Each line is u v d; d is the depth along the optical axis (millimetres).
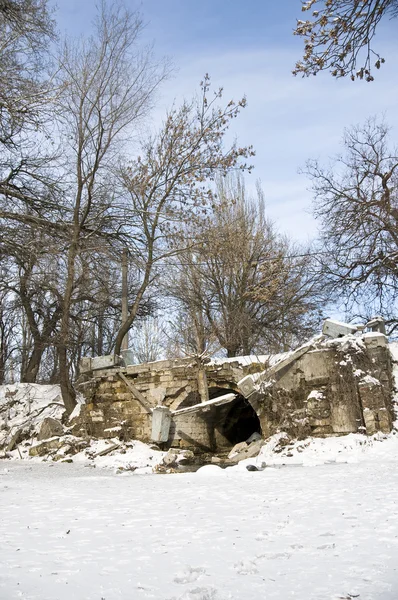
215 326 35094
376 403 19109
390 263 32031
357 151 33469
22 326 42031
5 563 6168
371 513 8258
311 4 7742
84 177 27594
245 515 8742
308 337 35125
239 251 34531
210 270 36031
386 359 20266
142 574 5695
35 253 24344
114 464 21141
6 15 20469
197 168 30266
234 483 13133
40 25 20891
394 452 17312
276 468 16594
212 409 25016
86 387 25578
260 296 34188
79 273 28188
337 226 32719
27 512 9602
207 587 5176
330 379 19969
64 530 7961
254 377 21375
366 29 7676
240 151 30391
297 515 8484
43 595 5105
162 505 10078
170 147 30094
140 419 23922
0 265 26000
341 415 19500
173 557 6320
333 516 8234
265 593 5012
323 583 5199
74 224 26781
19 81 21328
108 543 7082
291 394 20609
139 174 30172
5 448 25469
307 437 19656
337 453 18250
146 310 39062
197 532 7594
